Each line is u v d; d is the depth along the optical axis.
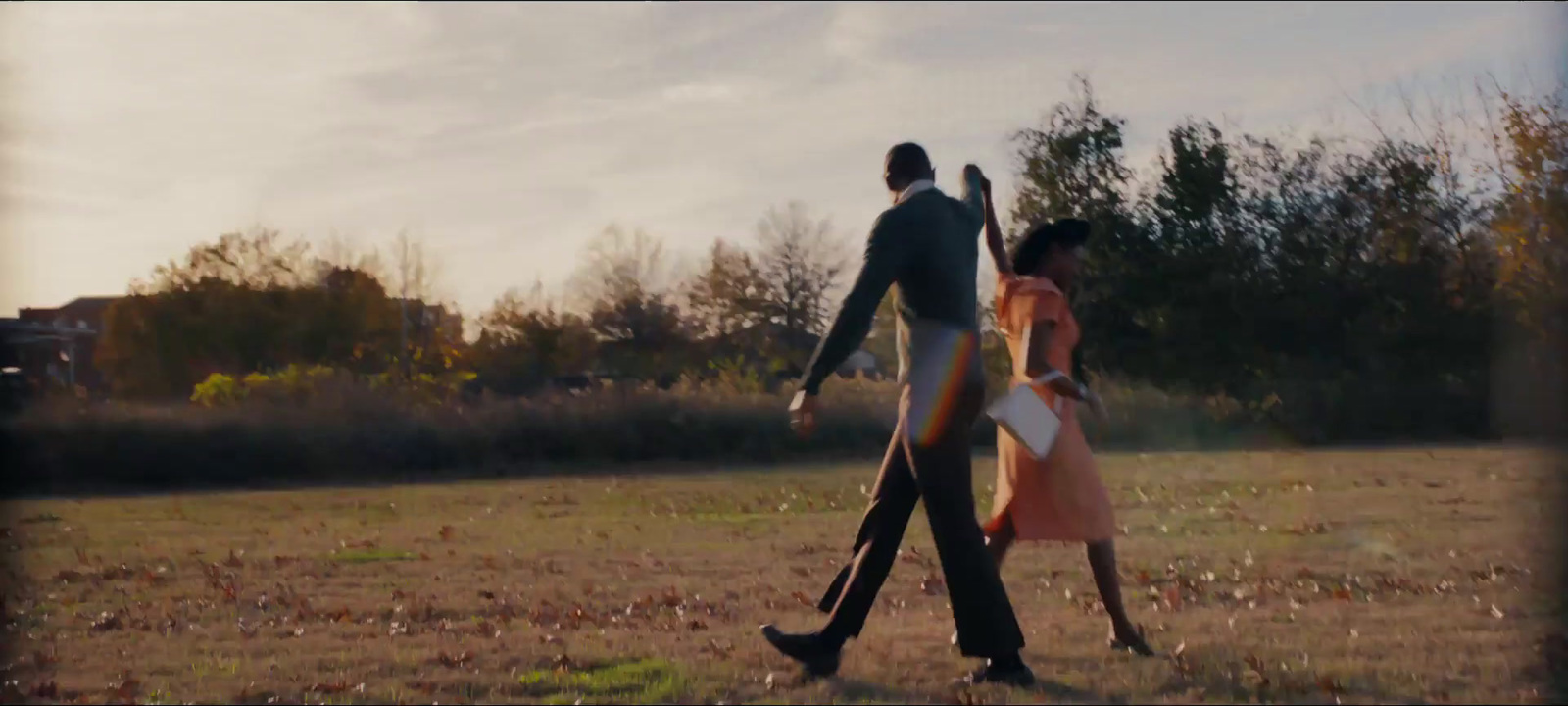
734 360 48.25
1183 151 33.38
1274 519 11.46
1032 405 5.53
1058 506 5.77
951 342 5.28
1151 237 33.81
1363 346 31.73
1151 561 8.91
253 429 23.58
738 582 8.56
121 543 12.46
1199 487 15.29
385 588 8.65
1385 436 28.59
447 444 24.70
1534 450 21.80
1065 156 34.16
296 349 46.75
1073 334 5.84
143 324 46.41
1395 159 32.19
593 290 53.41
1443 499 12.94
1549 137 28.11
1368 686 5.13
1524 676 5.27
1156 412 28.02
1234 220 33.59
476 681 5.61
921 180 5.50
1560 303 28.02
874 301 5.19
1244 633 6.23
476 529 13.16
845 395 27.22
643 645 6.32
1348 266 32.50
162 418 23.34
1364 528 10.54
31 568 10.37
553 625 7.08
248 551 11.38
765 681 5.50
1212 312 32.91
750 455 25.83
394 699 5.33
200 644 6.66
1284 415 29.16
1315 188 32.97
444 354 43.84
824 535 11.59
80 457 22.70
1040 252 6.00
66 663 6.21
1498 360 29.48
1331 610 6.85
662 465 24.81
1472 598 7.11
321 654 6.29
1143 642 5.90
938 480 5.27
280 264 48.00
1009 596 7.58
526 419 25.38
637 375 51.31
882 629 6.59
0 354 25.83
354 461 24.12
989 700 5.05
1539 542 9.20
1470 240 31.66
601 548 10.87
